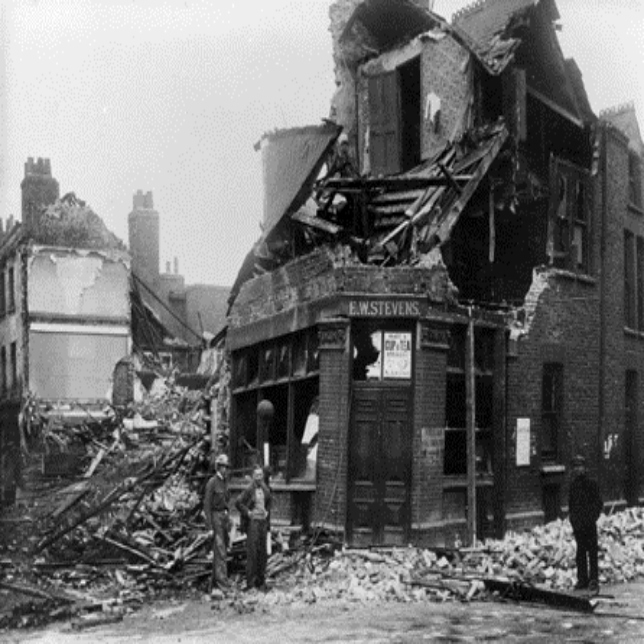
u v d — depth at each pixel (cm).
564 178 1812
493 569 1248
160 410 3155
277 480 1527
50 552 1398
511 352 1599
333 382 1404
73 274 3366
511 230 1828
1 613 1052
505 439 1566
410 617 997
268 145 1859
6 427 3291
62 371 3288
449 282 1450
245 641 879
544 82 1902
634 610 1043
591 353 1845
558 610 1041
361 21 1952
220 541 1182
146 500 1734
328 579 1211
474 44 1750
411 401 1387
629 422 2053
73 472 2941
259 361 1706
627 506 1978
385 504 1380
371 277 1401
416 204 1570
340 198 1905
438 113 1797
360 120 1958
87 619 1005
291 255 1786
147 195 3872
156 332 3684
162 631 941
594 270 1883
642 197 2147
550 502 1695
